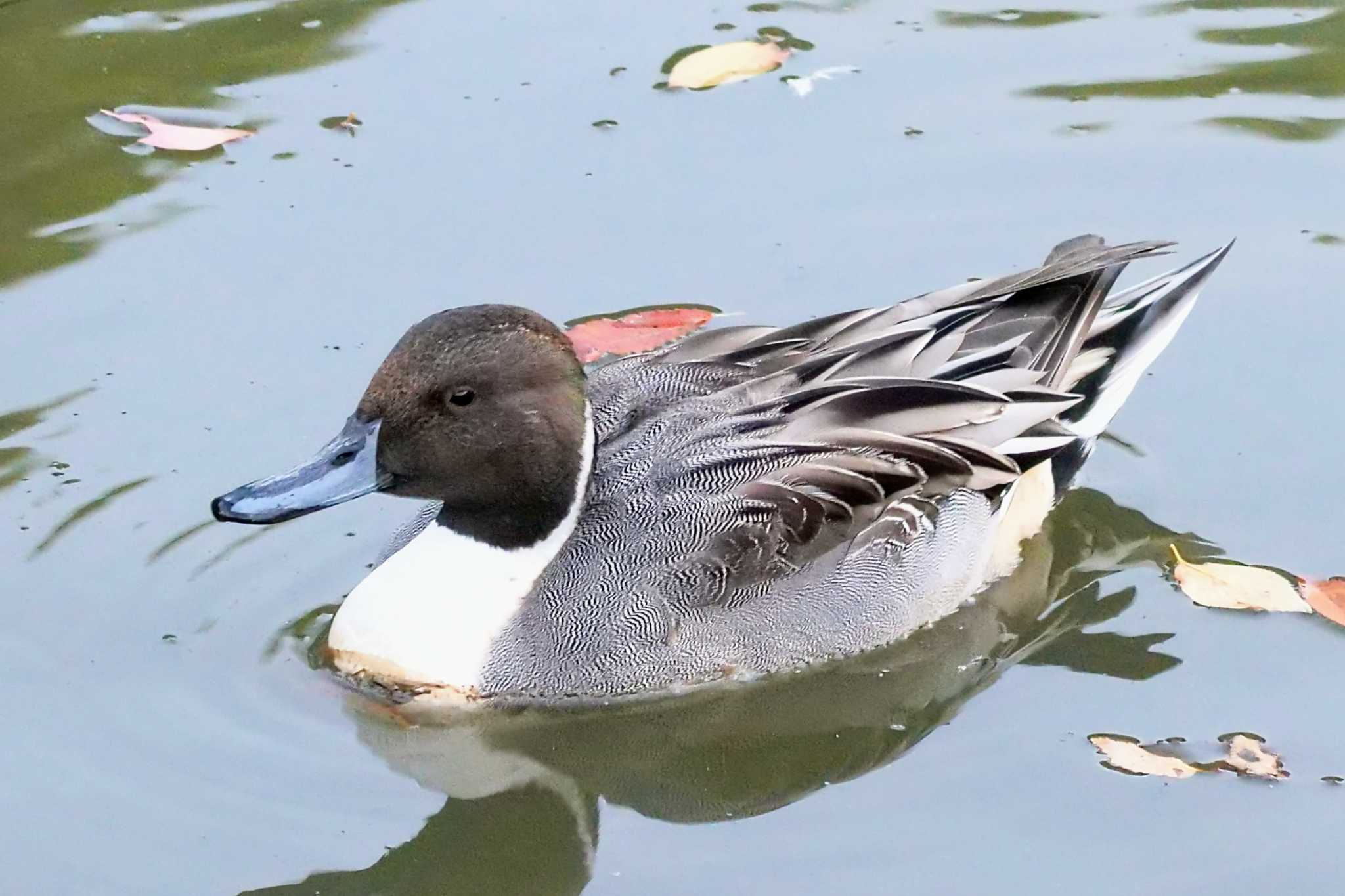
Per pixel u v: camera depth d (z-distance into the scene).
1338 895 9.09
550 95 15.45
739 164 14.80
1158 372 13.13
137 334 13.21
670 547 10.76
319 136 15.02
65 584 11.33
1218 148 14.89
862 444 11.13
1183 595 11.32
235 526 11.90
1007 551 11.79
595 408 11.44
